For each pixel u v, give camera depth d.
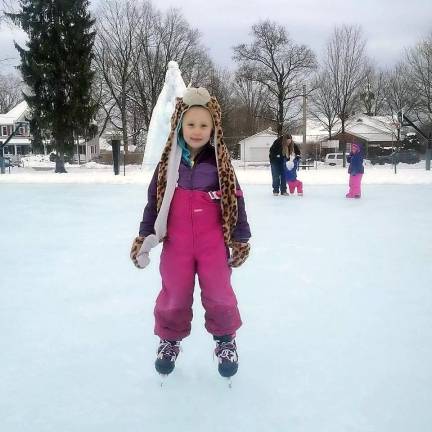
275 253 4.86
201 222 2.20
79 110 27.36
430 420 1.92
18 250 5.11
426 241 5.44
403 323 2.91
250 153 53.25
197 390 2.17
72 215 7.86
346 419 1.93
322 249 5.04
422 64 40.09
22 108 62.69
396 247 5.12
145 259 2.23
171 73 20.47
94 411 2.00
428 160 20.19
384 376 2.26
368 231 6.13
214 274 2.21
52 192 12.14
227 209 2.20
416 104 41.91
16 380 2.26
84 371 2.34
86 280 3.92
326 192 11.56
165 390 2.17
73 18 27.23
